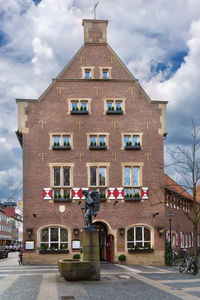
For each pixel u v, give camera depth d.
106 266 27.64
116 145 31.53
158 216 31.03
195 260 22.69
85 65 32.53
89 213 19.80
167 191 36.84
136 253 30.22
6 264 30.69
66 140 31.22
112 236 30.44
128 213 30.73
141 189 31.11
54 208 30.05
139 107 32.31
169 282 18.44
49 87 31.66
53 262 29.23
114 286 16.77
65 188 30.52
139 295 14.62
